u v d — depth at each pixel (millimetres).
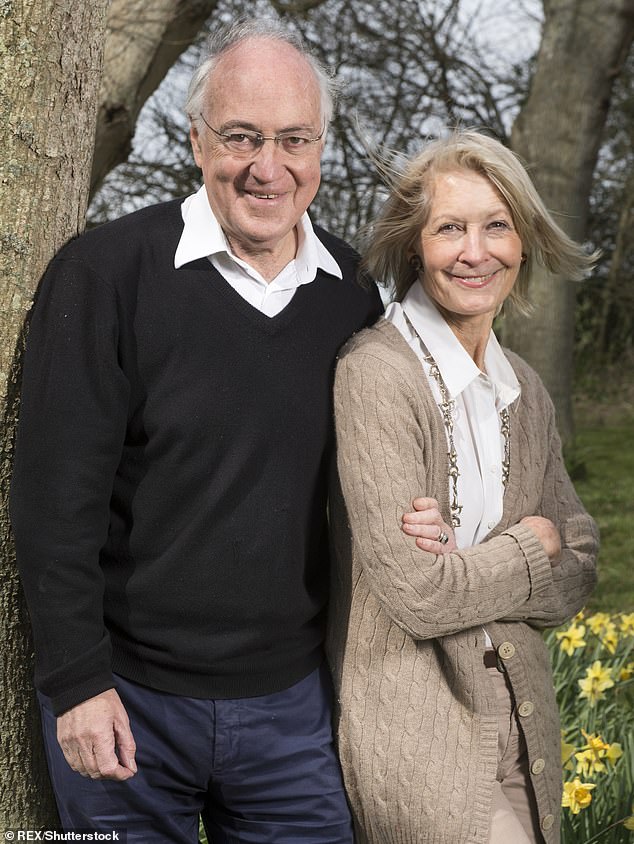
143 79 4117
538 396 2209
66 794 1896
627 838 2508
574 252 2117
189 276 1870
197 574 1834
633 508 8023
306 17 7906
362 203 8836
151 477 1838
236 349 1861
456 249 1994
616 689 3527
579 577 2141
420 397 1972
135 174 8367
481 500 2047
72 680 1742
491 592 1896
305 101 1877
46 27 1874
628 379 13281
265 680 1914
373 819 1971
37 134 1891
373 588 1906
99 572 1793
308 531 1947
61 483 1751
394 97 9711
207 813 2061
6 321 1901
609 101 8891
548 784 2055
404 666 1970
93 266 1822
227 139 1860
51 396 1767
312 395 1930
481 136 2033
